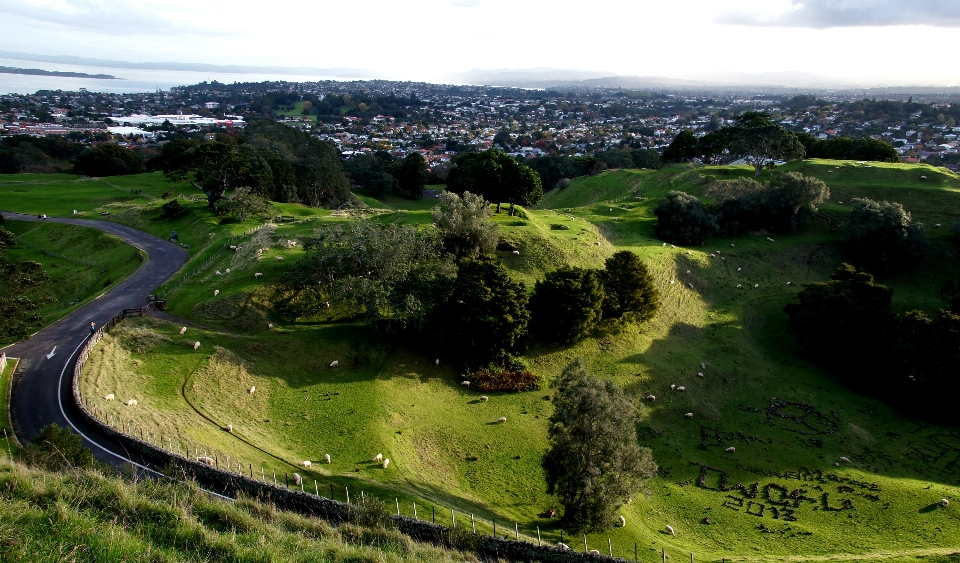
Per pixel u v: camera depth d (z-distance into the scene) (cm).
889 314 7238
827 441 5884
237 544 2267
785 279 9488
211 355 5388
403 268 6562
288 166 13150
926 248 9756
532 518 4222
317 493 3741
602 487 3766
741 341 7719
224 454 4050
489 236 7694
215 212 10325
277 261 7350
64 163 19488
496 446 5138
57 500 2311
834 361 7356
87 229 9844
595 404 3809
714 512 4616
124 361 5097
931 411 6525
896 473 5403
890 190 11562
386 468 4438
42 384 4581
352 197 15388
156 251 8812
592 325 6838
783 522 4478
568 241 8875
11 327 5131
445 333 6209
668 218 10300
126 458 3631
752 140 12862
